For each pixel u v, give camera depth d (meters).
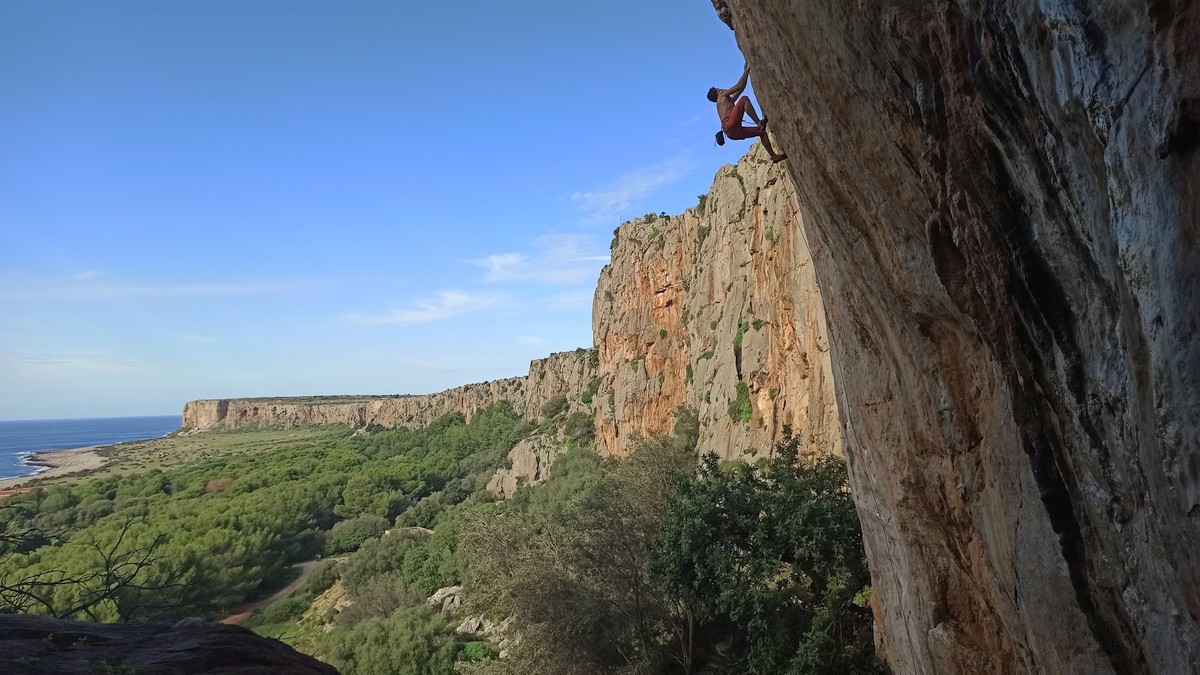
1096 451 3.45
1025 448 4.29
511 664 22.64
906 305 6.14
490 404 110.69
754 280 35.12
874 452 8.80
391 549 50.56
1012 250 3.77
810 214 8.94
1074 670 4.33
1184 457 2.44
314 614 43.16
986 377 5.18
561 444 68.94
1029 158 3.41
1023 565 4.73
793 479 17.00
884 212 5.88
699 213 52.84
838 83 5.76
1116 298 2.95
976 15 3.50
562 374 87.31
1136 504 3.16
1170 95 2.29
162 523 53.56
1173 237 2.35
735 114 8.99
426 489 79.25
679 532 17.42
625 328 61.78
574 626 21.72
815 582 16.19
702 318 46.47
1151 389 2.62
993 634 6.39
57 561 35.12
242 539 48.25
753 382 32.56
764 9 6.73
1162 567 2.95
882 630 12.70
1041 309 3.68
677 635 21.48
